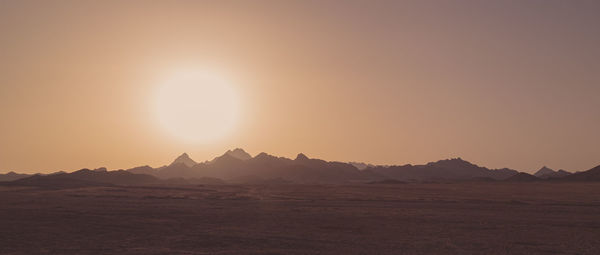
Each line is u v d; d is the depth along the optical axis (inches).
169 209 2429.9
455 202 2886.3
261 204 2773.1
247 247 1334.9
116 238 1489.9
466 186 5762.8
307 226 1770.4
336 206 2632.9
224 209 2445.9
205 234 1567.4
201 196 3523.6
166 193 3939.5
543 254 1256.2
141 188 4909.0
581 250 1306.6
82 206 2588.6
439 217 2053.4
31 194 3727.9
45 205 2647.6
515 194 3789.4
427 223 1855.3
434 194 3809.1
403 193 3971.5
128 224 1824.6
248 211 2332.7
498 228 1718.8
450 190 4566.9
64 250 1288.1
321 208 2500.0
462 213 2218.3
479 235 1552.7
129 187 5216.5
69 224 1818.4
